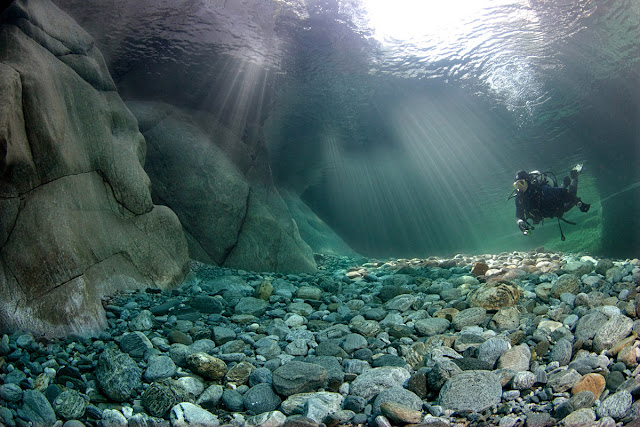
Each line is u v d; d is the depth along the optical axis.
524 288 6.13
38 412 3.07
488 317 4.97
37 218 4.55
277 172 13.41
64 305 4.36
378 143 13.33
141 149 6.79
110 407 3.29
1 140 4.18
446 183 16.66
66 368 3.61
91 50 6.52
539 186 7.10
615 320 3.92
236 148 9.51
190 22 8.77
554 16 10.45
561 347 3.78
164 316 4.99
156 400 3.24
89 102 5.81
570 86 11.59
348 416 3.07
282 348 4.40
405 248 19.31
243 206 8.59
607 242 15.73
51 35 5.75
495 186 16.95
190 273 6.89
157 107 8.64
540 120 12.37
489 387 3.19
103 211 5.63
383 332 4.71
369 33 10.60
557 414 2.88
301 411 3.19
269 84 10.05
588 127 12.85
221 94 9.45
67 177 5.05
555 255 10.39
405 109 11.93
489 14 10.64
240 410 3.32
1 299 4.17
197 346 4.23
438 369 3.43
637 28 10.12
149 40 8.62
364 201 17.59
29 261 4.36
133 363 3.63
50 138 4.79
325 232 14.86
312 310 5.80
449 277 7.94
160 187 7.98
